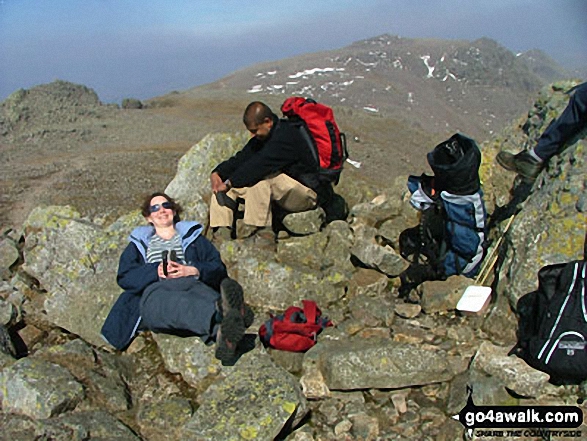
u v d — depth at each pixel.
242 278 5.76
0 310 5.63
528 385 4.13
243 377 4.39
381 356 4.48
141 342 5.25
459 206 5.22
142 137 30.50
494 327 4.84
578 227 4.64
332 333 5.05
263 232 6.14
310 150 5.87
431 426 4.21
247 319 5.14
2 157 24.77
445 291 5.23
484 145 6.82
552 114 5.92
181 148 27.02
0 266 6.76
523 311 4.71
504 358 4.33
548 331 4.14
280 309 5.60
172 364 4.84
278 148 5.80
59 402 4.30
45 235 6.35
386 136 41.44
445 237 5.39
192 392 4.67
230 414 4.07
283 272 5.66
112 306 5.52
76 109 36.53
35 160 23.91
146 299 4.89
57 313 5.64
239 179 5.96
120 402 4.57
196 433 3.97
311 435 4.18
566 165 4.93
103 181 18.02
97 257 6.09
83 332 5.46
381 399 4.44
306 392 4.49
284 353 4.81
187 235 5.30
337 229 6.18
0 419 4.27
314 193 6.05
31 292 6.23
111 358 5.02
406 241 6.07
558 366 4.05
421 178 5.74
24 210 14.82
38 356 4.86
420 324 5.13
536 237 4.79
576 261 4.23
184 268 4.99
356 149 34.88
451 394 4.35
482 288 5.09
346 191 7.28
